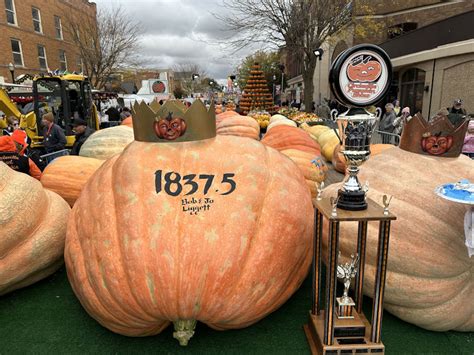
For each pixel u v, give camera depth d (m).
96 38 29.94
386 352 2.81
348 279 2.80
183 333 2.60
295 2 20.23
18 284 3.57
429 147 3.36
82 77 12.95
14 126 10.98
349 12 20.48
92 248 2.68
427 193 3.06
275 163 3.22
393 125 12.05
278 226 2.76
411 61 22.34
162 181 2.73
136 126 3.03
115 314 2.61
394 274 3.01
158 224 2.53
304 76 21.48
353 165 2.56
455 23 18.95
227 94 50.53
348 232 3.22
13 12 25.78
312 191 5.75
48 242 3.59
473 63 17.94
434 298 2.91
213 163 2.88
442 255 2.87
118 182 2.83
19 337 2.98
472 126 8.24
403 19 29.59
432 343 2.93
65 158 5.47
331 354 2.65
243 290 2.52
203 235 2.49
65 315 3.28
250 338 2.96
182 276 2.39
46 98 13.16
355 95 2.50
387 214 2.44
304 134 7.48
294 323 3.15
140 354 2.78
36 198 3.59
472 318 3.02
